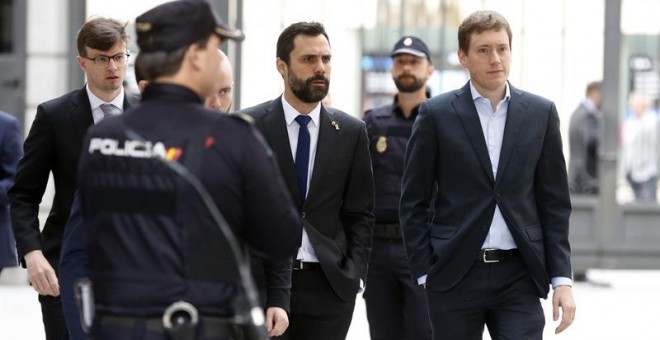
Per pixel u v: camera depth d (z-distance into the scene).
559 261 8.59
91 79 8.84
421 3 20.22
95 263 5.80
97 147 5.82
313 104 9.06
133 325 5.59
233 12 13.57
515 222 8.52
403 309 11.98
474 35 8.60
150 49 5.80
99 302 5.76
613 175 20.75
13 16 19.56
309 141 9.05
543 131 8.67
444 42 20.22
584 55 20.69
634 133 20.86
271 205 5.77
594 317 17.61
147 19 5.80
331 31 20.09
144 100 5.88
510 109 8.66
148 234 5.62
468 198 8.61
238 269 5.65
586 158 20.80
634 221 20.88
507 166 8.58
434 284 8.69
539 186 8.73
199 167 5.66
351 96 20.19
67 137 8.86
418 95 12.23
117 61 8.82
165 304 5.57
